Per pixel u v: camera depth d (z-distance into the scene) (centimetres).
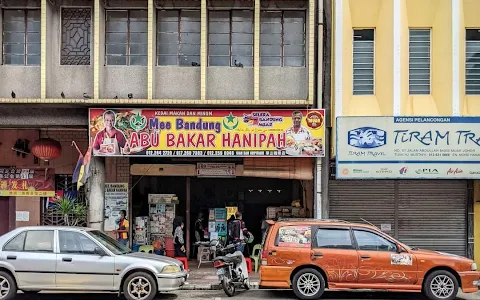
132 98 1466
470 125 1431
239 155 1464
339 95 1487
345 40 1498
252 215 1738
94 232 1195
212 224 1695
